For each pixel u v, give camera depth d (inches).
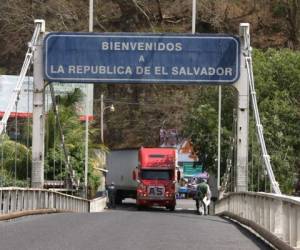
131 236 1139.9
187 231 1291.8
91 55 2271.2
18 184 2274.9
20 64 5078.7
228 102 3193.9
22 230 1189.7
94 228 1270.9
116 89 5142.7
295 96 3127.5
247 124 2242.9
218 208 2591.0
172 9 5339.6
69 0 5157.5
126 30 5275.6
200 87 3417.8
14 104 2098.9
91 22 2454.5
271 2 5472.4
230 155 2476.6
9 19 5113.2
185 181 4734.3
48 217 1581.0
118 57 2268.7
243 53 2253.9
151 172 3144.7
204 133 3253.0
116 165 3668.8
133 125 5068.9
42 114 2262.6
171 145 4781.0
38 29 2268.7
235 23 5349.4
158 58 2262.6
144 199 3117.6
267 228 1224.2
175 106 4913.9
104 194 3454.7
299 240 887.1
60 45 2271.2
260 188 2714.1
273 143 2984.7
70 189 2568.9
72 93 3139.8
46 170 2674.7
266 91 3065.9
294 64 3132.4
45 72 2266.2
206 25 5319.9
